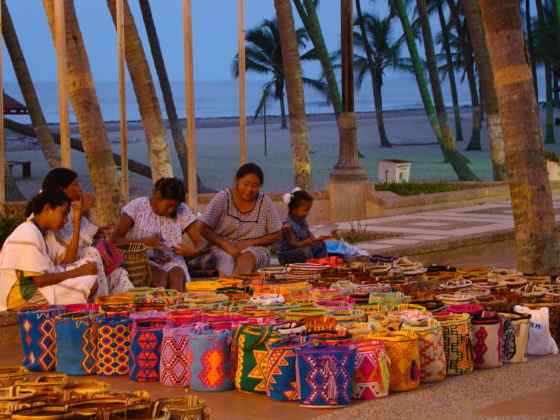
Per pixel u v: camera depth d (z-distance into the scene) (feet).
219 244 33.55
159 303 26.27
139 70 56.95
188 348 22.77
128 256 30.25
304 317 24.53
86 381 19.27
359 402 21.57
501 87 35.45
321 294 27.89
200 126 286.87
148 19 100.83
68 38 42.98
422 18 115.96
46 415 16.76
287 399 21.66
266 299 26.76
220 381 22.50
